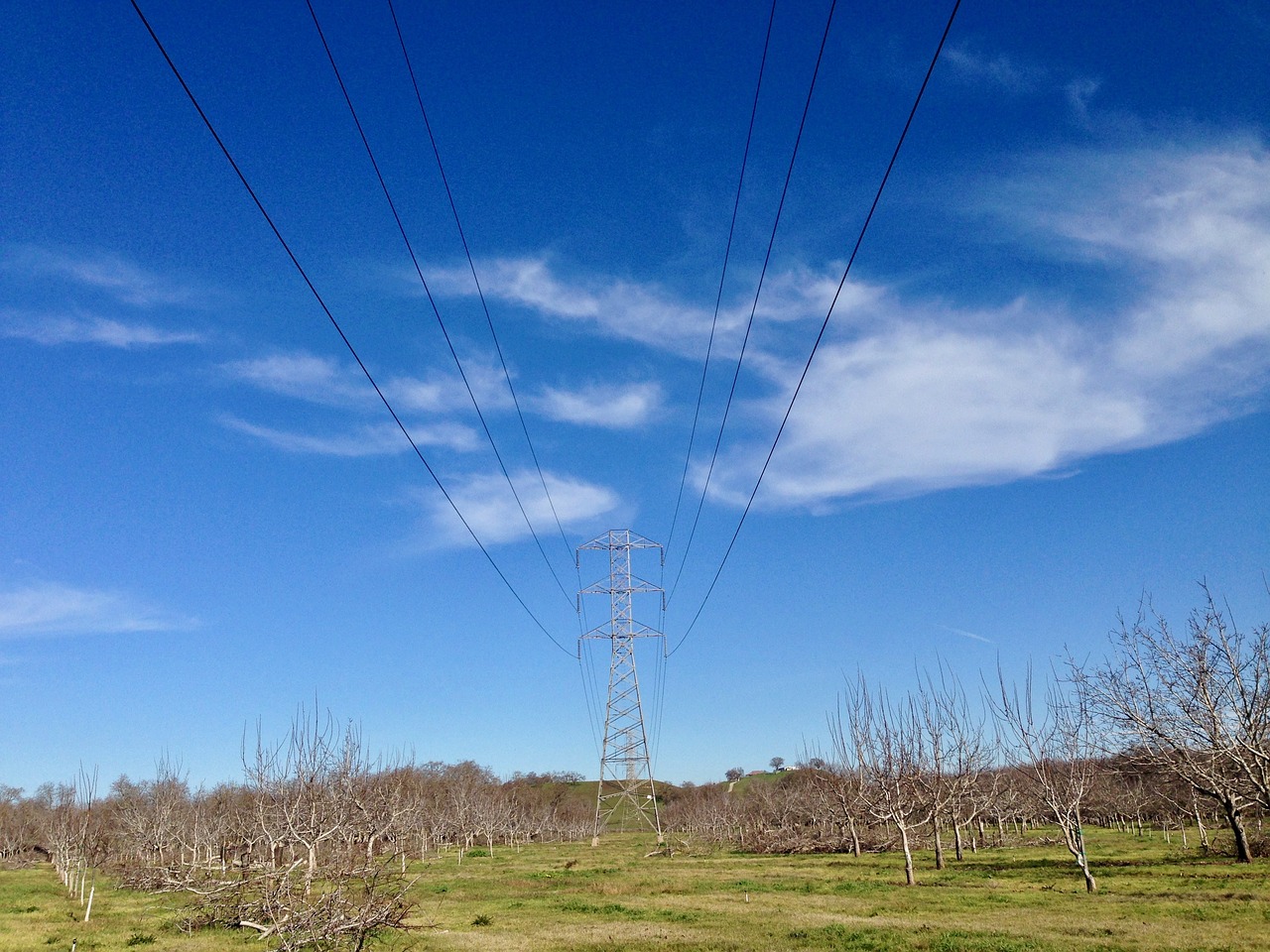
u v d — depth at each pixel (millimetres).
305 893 24016
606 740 76625
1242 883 30312
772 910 29531
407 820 47375
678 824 115375
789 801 77438
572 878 46688
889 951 20828
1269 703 32781
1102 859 43406
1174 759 37531
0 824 94438
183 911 30422
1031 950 19797
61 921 34344
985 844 60969
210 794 73125
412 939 24547
